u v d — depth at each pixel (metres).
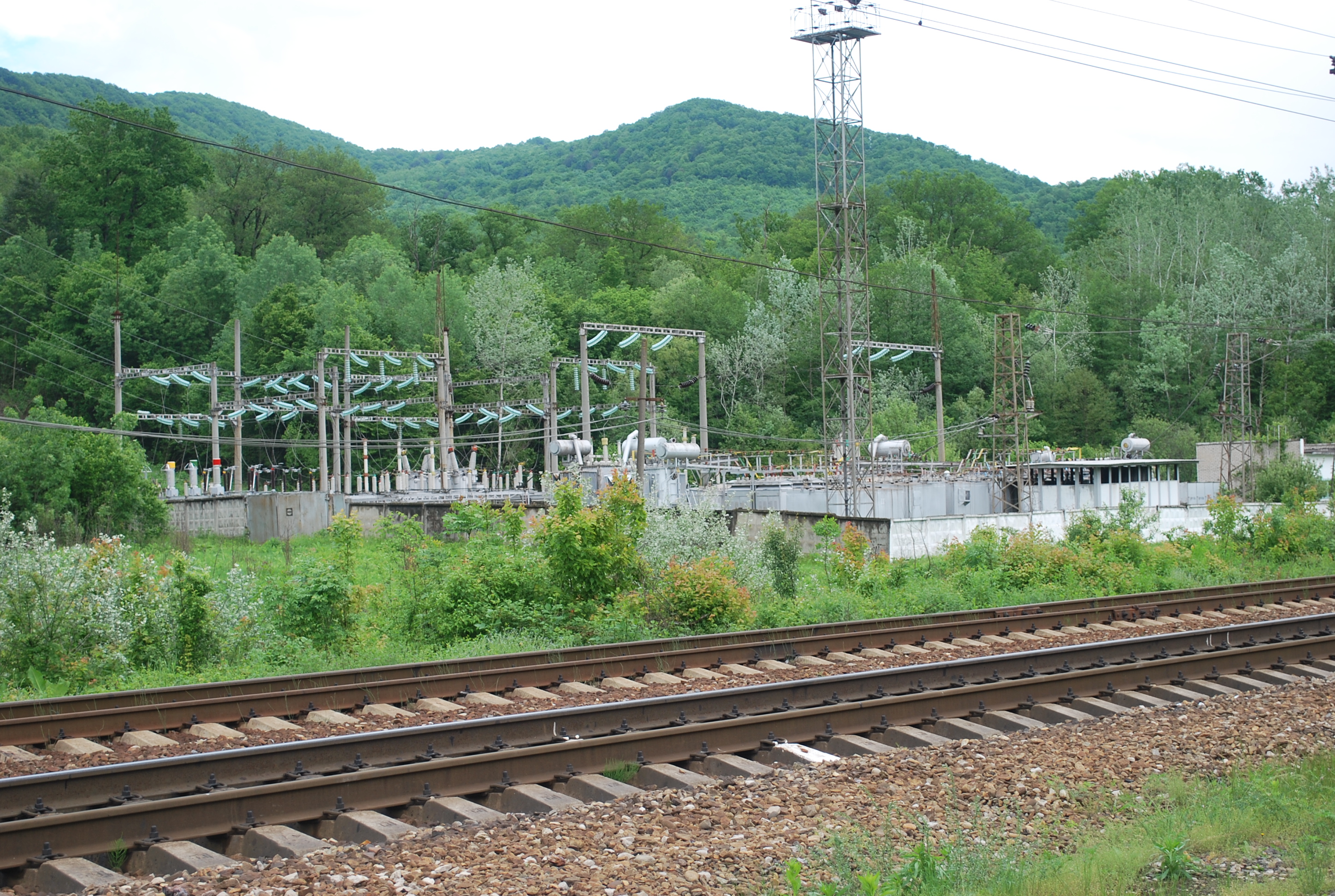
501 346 81.62
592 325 48.03
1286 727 11.38
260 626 16.58
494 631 17.48
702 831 7.94
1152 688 12.99
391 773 8.37
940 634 17.39
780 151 192.00
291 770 8.98
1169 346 86.00
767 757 10.07
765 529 26.33
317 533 43.78
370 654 15.91
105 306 79.81
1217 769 10.01
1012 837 7.90
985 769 9.62
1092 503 52.56
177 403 78.62
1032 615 18.70
